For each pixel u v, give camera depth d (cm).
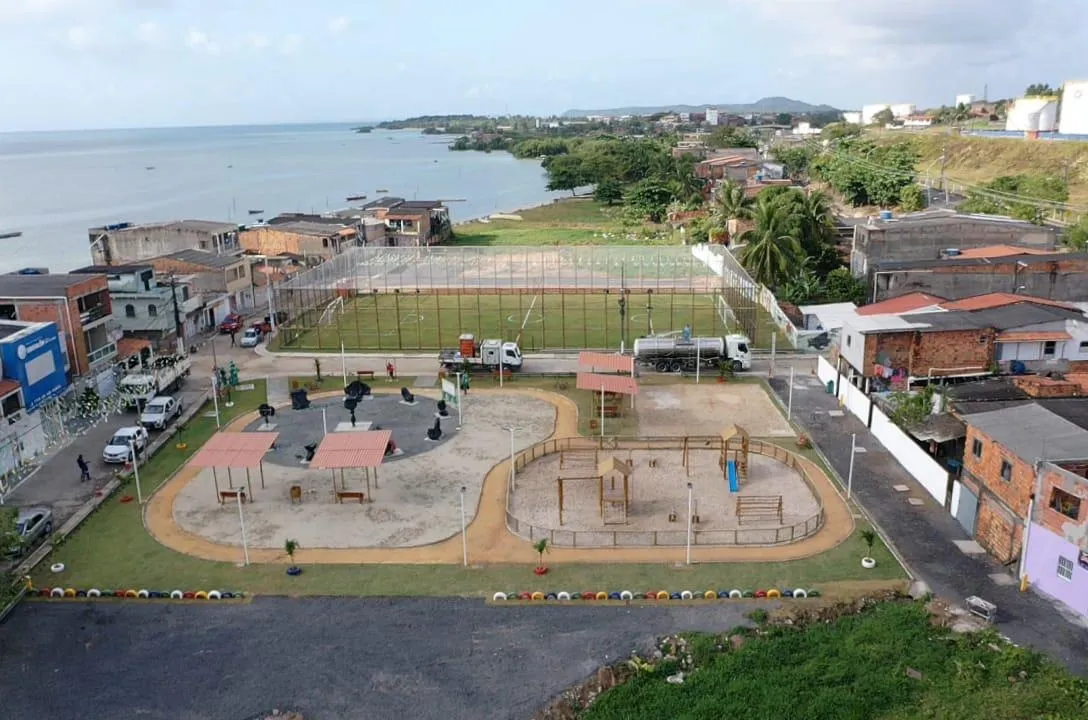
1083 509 3562
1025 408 4459
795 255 10075
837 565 4119
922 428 5159
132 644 3588
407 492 5038
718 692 3155
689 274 10338
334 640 3588
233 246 11856
